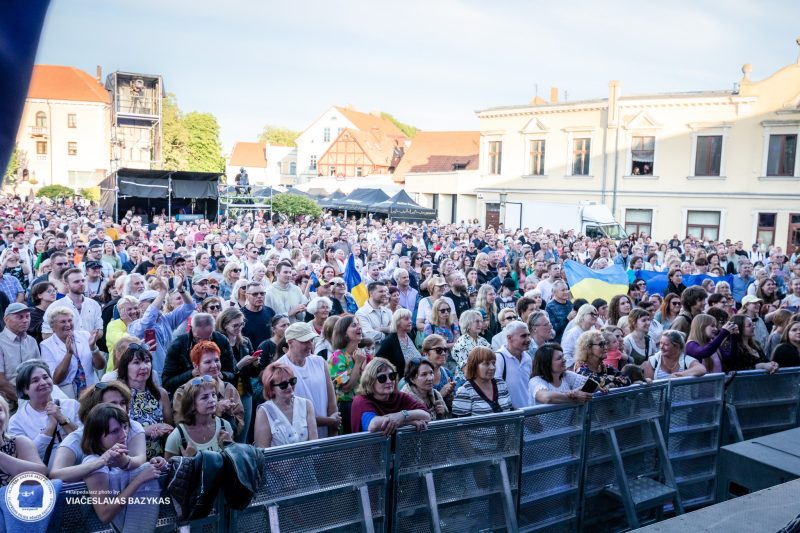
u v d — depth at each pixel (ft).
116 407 12.01
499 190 122.31
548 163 115.14
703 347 20.56
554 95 130.00
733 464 15.46
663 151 102.68
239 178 105.60
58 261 25.84
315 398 16.92
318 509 12.41
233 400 15.74
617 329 21.02
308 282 31.48
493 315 27.94
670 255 50.85
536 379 16.78
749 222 96.32
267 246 55.31
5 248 37.78
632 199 105.70
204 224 69.00
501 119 121.19
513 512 14.88
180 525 10.90
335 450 12.60
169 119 215.51
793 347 22.84
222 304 22.41
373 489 13.14
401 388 17.12
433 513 13.73
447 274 34.40
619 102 105.09
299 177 231.71
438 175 134.31
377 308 25.39
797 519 9.61
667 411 18.31
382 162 206.69
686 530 11.17
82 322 22.21
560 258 55.31
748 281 41.14
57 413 13.78
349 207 114.52
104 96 200.64
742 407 20.12
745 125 95.91
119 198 97.50
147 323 20.58
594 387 15.97
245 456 11.26
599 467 16.79
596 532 16.84
